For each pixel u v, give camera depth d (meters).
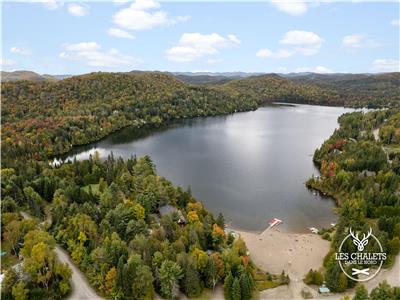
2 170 124.06
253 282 67.56
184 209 97.62
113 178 121.06
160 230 78.69
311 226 102.62
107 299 64.19
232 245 80.94
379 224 85.81
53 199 101.50
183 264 67.06
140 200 93.88
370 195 104.25
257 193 128.50
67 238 78.62
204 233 81.31
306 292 67.81
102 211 89.38
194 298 65.75
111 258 68.44
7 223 85.56
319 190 130.50
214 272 67.75
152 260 68.06
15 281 64.06
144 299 63.16
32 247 69.88
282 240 91.69
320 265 79.38
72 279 69.19
